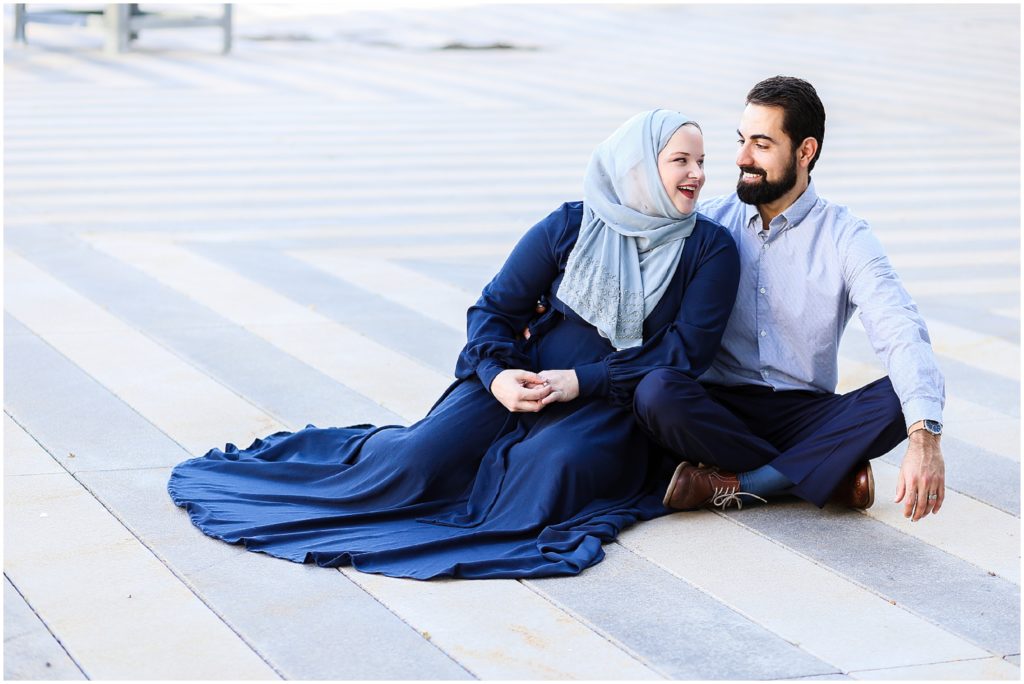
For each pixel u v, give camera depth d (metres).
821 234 4.40
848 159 12.15
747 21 24.14
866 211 9.95
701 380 4.62
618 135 4.36
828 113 14.86
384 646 3.41
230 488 4.38
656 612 3.65
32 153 11.03
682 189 4.28
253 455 4.65
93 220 8.64
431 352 6.13
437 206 9.62
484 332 4.46
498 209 9.59
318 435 4.73
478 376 4.43
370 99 15.01
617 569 3.92
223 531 4.05
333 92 15.45
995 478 4.80
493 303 4.53
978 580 3.94
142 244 8.04
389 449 4.36
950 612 3.72
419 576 3.79
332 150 11.79
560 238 4.43
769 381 4.52
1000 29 23.64
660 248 4.36
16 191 9.47
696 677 3.31
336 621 3.54
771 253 4.46
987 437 5.25
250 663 3.31
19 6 18.56
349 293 7.14
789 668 3.38
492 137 12.75
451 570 3.80
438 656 3.37
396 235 8.64
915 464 3.97
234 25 22.03
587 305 4.35
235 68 17.22
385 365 5.90
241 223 8.78
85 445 4.77
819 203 4.42
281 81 16.20
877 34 22.55
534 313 4.60
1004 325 7.00
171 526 4.11
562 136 12.91
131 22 18.30
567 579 3.84
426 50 19.72
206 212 9.07
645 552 4.05
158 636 3.42
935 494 4.00
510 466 4.25
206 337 6.18
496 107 14.66
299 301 6.92
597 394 4.32
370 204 9.59
